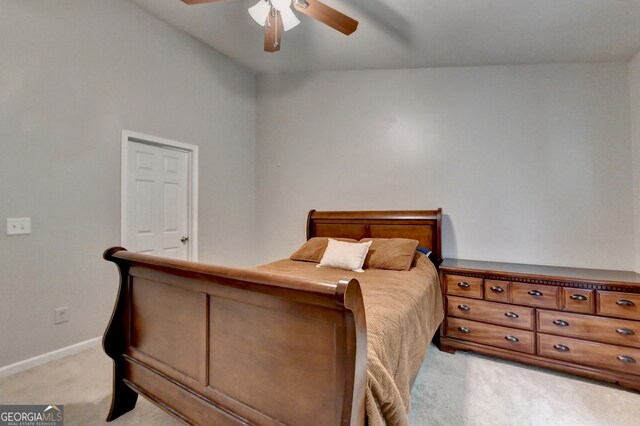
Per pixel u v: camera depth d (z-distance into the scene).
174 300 1.46
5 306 2.11
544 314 2.23
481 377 2.15
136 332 1.66
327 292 0.93
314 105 3.81
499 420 1.70
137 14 2.87
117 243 2.74
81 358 2.35
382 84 3.44
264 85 4.15
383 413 1.13
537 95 2.79
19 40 2.16
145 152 3.02
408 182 3.31
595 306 2.08
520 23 2.19
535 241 2.78
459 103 3.09
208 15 2.90
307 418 1.04
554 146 2.73
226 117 3.82
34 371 2.16
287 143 3.99
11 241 2.14
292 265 2.85
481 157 3.00
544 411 1.78
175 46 3.21
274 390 1.12
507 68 2.90
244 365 1.21
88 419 1.67
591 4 1.90
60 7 2.36
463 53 2.76
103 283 2.64
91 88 2.55
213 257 3.68
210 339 1.31
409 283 2.12
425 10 2.19
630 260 2.47
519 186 2.85
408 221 3.15
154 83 3.02
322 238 3.26
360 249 2.67
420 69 3.26
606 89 2.55
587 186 2.61
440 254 2.97
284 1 1.91
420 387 2.02
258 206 4.20
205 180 3.57
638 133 2.38
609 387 2.02
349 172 3.61
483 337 2.44
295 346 1.08
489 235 2.96
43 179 2.29
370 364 1.11
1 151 2.09
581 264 2.63
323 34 2.79
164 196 3.20
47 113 2.30
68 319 2.42
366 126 3.52
